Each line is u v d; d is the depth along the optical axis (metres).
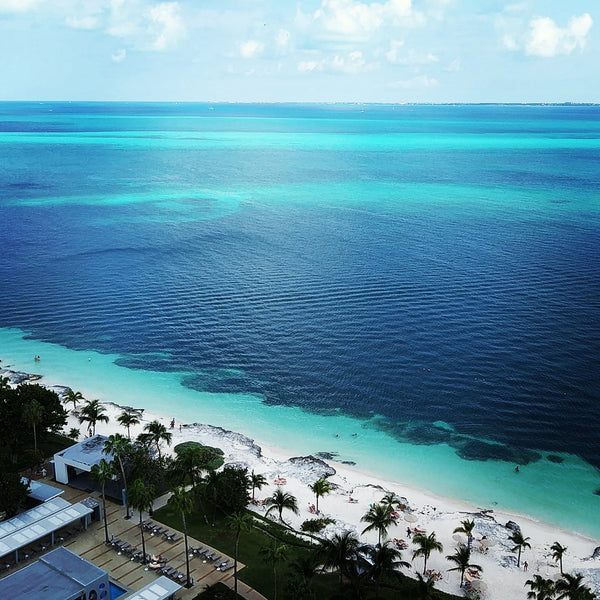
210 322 143.50
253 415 107.31
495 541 77.81
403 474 92.00
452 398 111.75
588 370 120.25
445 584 70.94
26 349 131.00
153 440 96.75
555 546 71.75
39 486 83.38
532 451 97.69
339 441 100.00
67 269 179.75
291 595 62.34
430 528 80.50
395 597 67.56
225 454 94.75
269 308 150.88
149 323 143.50
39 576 64.44
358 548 69.12
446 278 169.75
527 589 70.38
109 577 68.81
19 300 156.88
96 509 78.88
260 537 77.25
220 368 123.19
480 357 125.12
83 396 112.56
